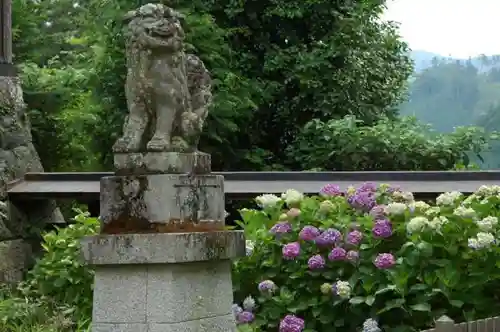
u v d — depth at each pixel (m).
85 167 11.39
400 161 10.91
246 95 11.31
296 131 12.48
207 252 4.39
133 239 4.32
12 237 8.41
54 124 10.62
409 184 7.75
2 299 7.09
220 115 10.97
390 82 13.21
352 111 12.27
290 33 12.61
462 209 5.82
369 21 13.09
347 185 7.86
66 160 11.02
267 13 12.26
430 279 5.70
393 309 5.73
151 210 4.41
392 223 5.92
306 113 12.38
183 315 4.32
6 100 8.80
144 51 4.55
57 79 10.64
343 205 6.34
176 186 4.41
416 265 5.71
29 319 6.56
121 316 4.36
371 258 5.85
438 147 10.96
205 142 11.30
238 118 11.66
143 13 4.59
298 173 8.05
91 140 11.27
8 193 8.39
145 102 4.57
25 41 11.95
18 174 8.62
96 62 11.33
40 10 12.84
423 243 5.71
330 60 12.12
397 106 13.90
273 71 12.26
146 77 4.55
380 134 10.98
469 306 5.76
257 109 11.52
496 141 11.70
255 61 12.40
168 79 4.56
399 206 5.92
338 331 5.92
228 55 11.70
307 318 5.96
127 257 4.32
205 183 4.55
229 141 11.77
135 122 4.59
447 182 7.74
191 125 4.60
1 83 8.80
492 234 5.82
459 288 5.73
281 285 6.14
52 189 8.34
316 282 5.96
